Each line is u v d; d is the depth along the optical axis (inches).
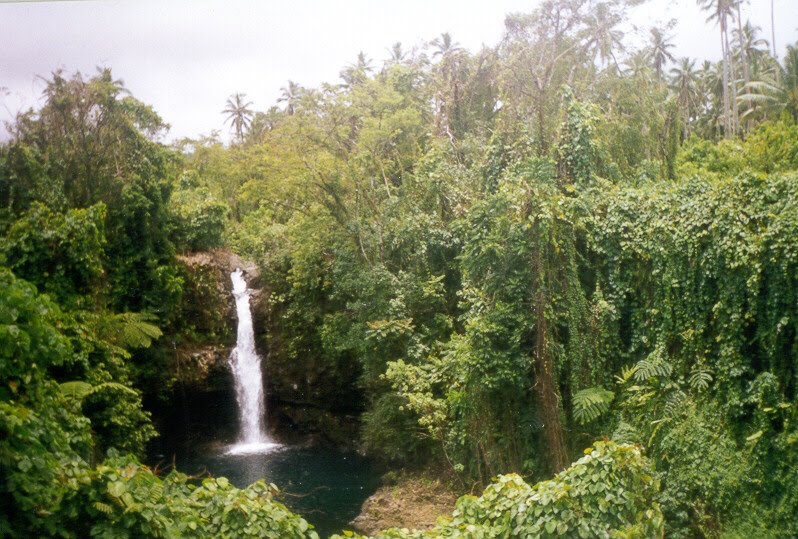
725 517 473.4
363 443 968.3
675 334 559.2
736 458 478.9
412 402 695.1
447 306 821.9
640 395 559.5
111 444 690.2
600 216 636.1
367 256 897.5
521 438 623.2
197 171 1583.4
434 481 742.5
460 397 647.1
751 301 493.7
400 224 861.8
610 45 1042.7
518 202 621.9
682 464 508.1
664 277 567.2
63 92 848.3
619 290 610.5
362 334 848.3
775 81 1482.5
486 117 1031.6
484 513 410.3
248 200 1219.2
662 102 1007.6
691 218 548.4
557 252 606.5
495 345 616.1
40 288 683.4
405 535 395.9
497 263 631.2
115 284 860.0
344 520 684.7
